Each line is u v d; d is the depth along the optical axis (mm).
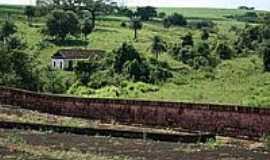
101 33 138625
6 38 104000
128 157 25062
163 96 69750
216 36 130750
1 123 32969
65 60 100188
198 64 94375
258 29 114500
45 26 132875
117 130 31844
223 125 33812
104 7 177250
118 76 80438
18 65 64250
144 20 176125
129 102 37188
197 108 34781
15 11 168000
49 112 39812
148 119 36438
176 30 151125
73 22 130750
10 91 41219
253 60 97188
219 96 69812
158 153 26516
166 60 96375
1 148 25688
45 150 25922
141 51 106938
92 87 76062
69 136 31016
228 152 27562
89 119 38344
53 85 69000
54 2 164375
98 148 27312
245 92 72875
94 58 92250
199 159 25203
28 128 32750
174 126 35500
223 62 97812
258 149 28953
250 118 32875
